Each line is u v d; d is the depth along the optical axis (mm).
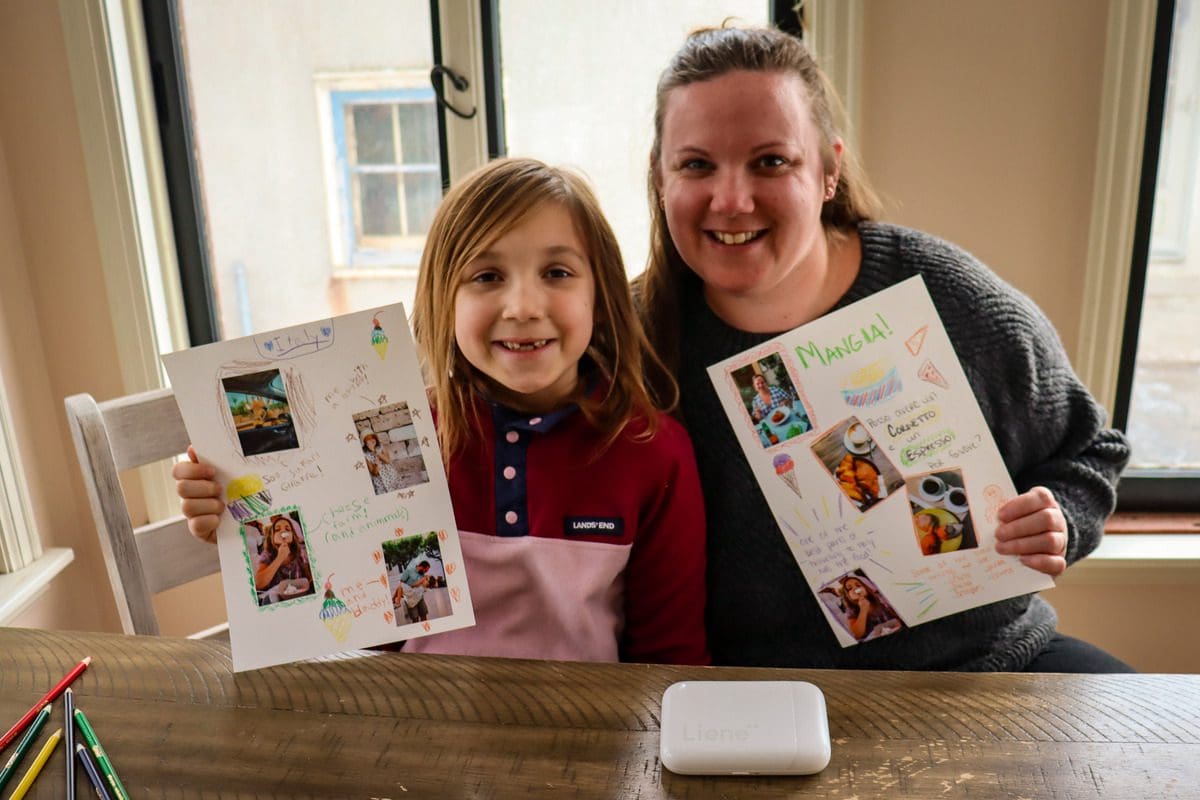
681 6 1453
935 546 865
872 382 865
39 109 1536
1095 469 1052
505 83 1529
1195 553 1471
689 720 663
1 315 1549
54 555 1612
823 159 1006
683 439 1028
